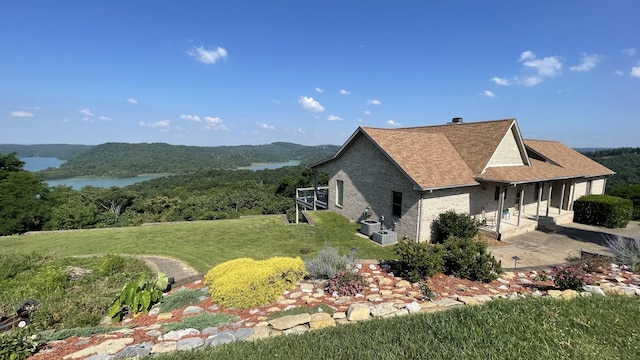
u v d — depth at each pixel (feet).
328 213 63.21
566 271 23.97
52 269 32.40
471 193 48.85
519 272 30.12
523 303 17.94
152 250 44.93
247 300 21.27
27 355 14.38
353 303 20.47
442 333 14.28
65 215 91.61
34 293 27.43
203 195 181.16
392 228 48.06
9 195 87.97
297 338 14.61
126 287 21.83
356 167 55.98
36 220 91.81
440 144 54.19
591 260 29.19
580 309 17.03
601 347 13.19
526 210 62.03
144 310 21.58
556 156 66.28
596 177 71.51
